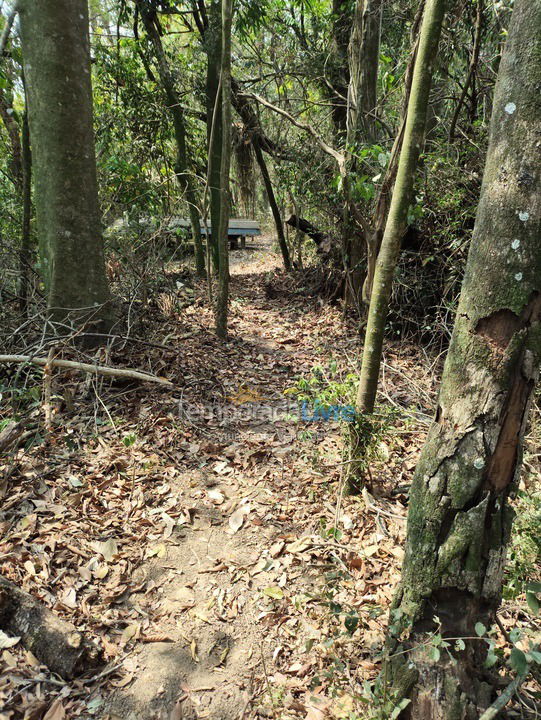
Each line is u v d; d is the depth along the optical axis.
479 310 1.40
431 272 5.68
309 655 2.11
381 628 2.18
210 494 3.15
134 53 7.86
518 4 1.26
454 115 5.30
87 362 4.02
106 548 2.63
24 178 5.17
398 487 3.18
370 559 2.58
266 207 15.52
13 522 2.70
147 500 3.03
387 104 6.83
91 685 1.96
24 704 1.83
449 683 1.55
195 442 3.67
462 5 5.02
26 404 3.66
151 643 2.17
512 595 1.86
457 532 1.49
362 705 1.80
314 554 2.67
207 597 2.42
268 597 2.41
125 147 7.90
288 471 3.41
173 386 4.35
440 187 5.02
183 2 7.69
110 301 4.60
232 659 2.11
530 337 1.36
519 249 1.31
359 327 6.01
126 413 3.87
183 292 7.37
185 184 8.20
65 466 3.19
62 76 4.04
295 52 8.02
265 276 9.87
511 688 1.41
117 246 5.75
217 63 7.38
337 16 6.96
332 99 7.33
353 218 6.22
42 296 4.63
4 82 4.61
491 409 1.41
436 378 4.77
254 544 2.76
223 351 5.47
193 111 8.39
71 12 4.01
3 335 4.01
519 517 2.24
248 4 7.31
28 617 2.06
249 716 1.88
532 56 1.23
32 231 6.16
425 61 2.14
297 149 7.44
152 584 2.48
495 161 1.34
